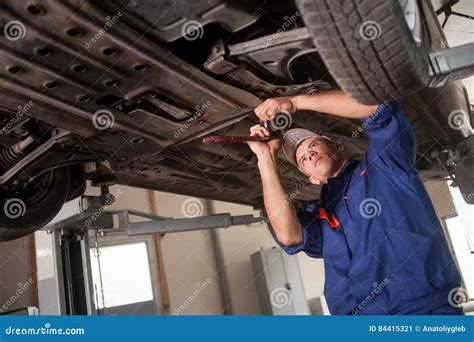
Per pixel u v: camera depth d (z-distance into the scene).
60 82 1.50
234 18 1.39
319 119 2.71
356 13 1.19
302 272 8.73
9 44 1.29
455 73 1.49
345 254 1.51
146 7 1.30
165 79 1.60
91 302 3.44
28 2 1.17
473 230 5.33
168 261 7.88
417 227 1.36
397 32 1.24
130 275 7.37
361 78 1.34
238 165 3.19
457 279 1.37
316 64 1.89
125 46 1.38
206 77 1.64
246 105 1.87
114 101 1.85
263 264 8.00
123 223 3.77
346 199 1.55
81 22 1.26
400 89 1.40
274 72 1.71
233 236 8.54
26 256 6.36
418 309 1.29
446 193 7.40
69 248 3.50
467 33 4.59
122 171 2.70
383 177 1.44
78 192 2.49
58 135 1.88
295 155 1.75
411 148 1.44
